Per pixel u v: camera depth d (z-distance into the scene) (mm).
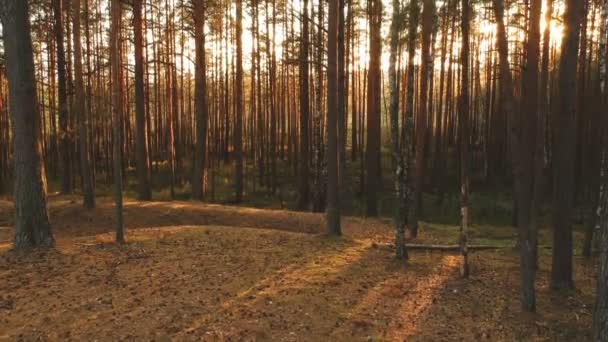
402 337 6812
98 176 31344
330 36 12570
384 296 8438
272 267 9430
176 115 29438
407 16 12953
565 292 9500
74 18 16812
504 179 29547
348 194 25234
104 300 7121
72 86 19469
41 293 7293
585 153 22859
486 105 29594
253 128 33125
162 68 34156
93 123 20141
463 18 9477
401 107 29734
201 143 21625
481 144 34344
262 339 6273
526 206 8109
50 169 32250
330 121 12898
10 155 30672
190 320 6621
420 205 22109
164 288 7797
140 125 20031
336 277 9102
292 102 31047
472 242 15203
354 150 34375
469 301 8688
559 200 9594
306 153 22672
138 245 10625
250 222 16828
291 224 16844
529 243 8250
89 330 6145
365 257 11086
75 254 9469
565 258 9656
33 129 9711
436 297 8703
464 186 10055
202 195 21750
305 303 7590
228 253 10344
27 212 9719
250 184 28672
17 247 9641
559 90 9195
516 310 8398
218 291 7812
